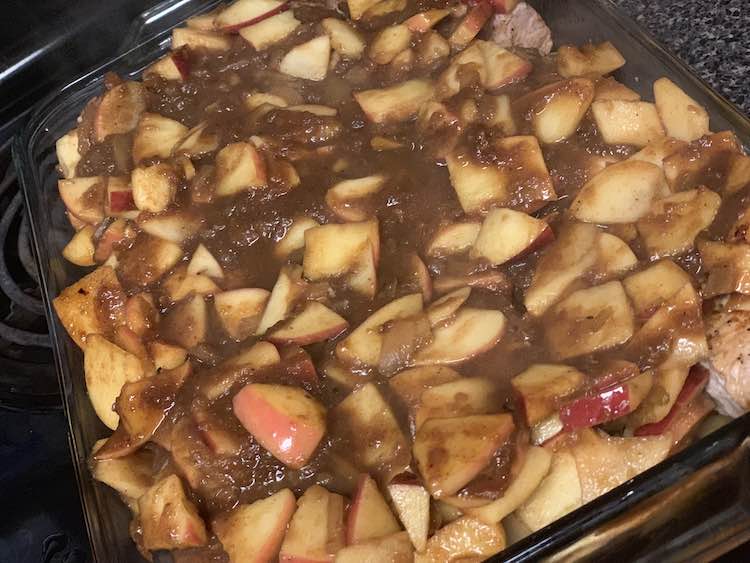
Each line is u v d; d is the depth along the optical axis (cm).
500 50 36
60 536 36
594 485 27
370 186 33
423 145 34
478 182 32
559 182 33
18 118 48
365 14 40
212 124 37
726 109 32
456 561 26
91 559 35
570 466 27
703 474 24
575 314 29
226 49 41
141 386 30
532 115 33
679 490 24
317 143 36
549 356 29
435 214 33
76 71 49
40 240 38
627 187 31
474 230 32
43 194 40
